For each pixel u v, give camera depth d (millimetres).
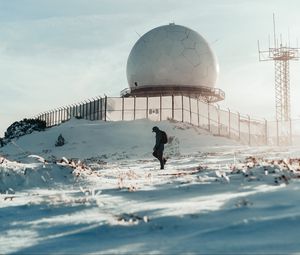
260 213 5117
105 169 19172
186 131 47156
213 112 53312
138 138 44781
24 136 53844
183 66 63031
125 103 53719
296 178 8438
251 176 9023
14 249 4582
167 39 63938
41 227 5758
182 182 9445
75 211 6812
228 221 4867
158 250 3945
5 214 7230
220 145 41250
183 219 5176
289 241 3924
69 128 50750
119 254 3930
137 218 5586
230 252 3693
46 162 13742
